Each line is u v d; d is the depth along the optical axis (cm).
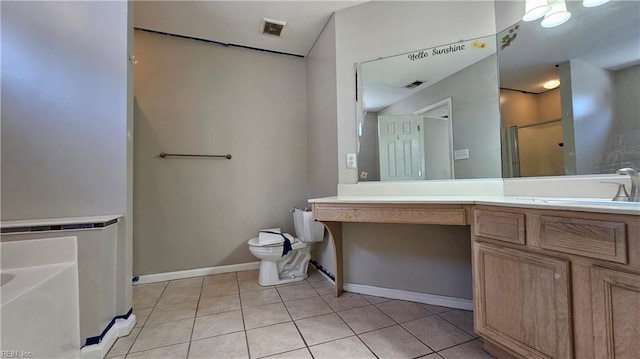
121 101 154
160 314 171
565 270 92
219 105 257
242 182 264
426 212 146
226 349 133
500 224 116
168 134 240
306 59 287
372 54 199
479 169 168
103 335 135
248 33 243
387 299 191
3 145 139
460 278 176
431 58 183
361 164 200
